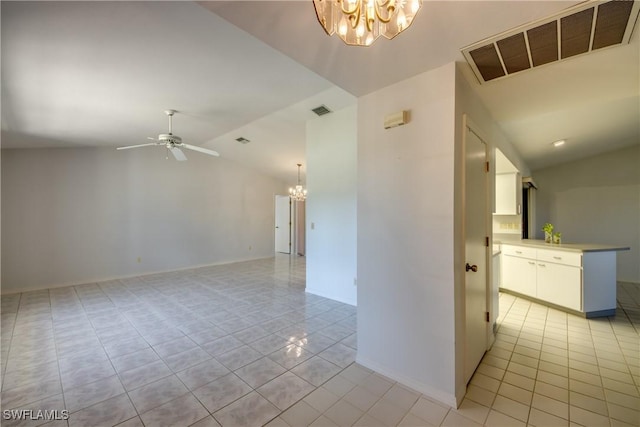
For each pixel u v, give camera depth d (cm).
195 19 188
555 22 142
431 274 189
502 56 174
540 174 625
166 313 355
